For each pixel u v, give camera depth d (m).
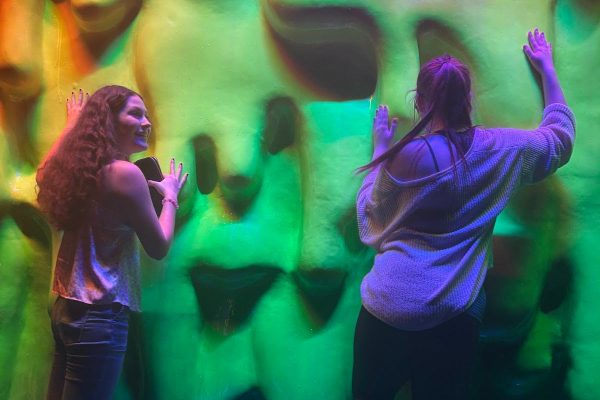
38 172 1.90
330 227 2.04
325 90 2.16
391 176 1.66
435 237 1.62
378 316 1.62
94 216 1.78
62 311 1.78
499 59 2.02
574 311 2.02
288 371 2.04
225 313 2.14
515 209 2.04
